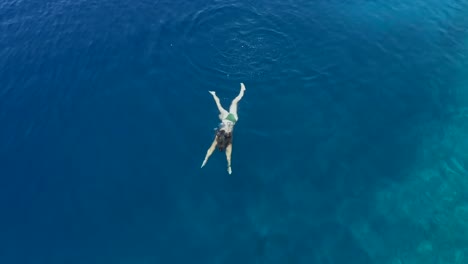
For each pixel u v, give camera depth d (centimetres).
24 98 2486
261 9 3206
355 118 2495
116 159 2203
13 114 2395
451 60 2959
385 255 1952
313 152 2302
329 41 2994
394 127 2480
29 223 1941
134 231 1936
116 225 1952
